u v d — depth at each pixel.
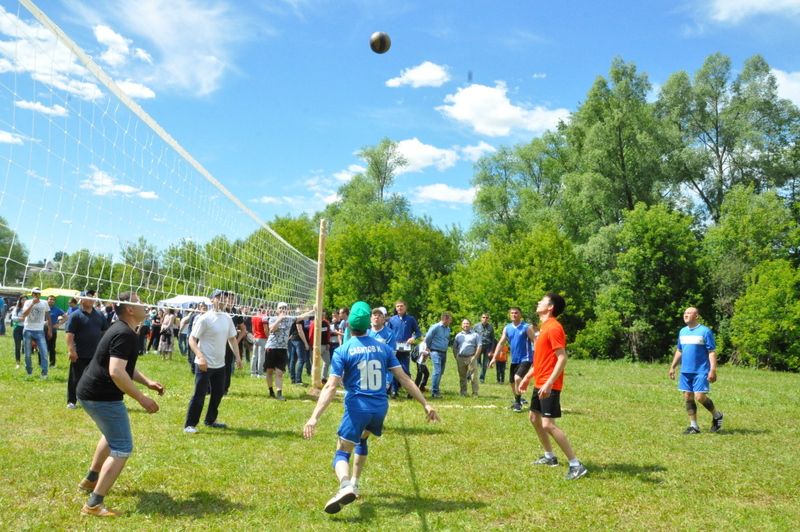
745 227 36.62
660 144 40.44
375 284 51.78
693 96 44.00
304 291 18.27
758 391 16.06
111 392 4.41
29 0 4.77
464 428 8.45
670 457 7.00
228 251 10.23
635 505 5.07
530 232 44.12
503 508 4.84
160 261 7.68
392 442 7.34
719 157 44.09
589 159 40.22
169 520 4.30
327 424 8.25
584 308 37.56
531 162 50.19
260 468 5.77
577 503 5.07
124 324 4.46
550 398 6.06
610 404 12.12
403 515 4.60
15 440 6.45
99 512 4.34
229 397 10.68
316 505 4.79
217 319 7.77
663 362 35.12
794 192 43.03
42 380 11.51
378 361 4.74
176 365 16.30
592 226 40.88
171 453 6.22
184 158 8.16
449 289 45.12
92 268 6.15
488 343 16.48
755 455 7.25
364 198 59.84
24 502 4.56
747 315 32.19
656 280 36.50
